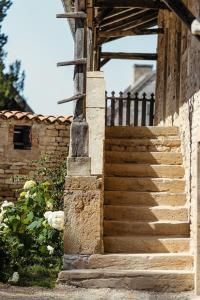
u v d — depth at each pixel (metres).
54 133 13.84
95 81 9.36
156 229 9.09
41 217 9.96
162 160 10.47
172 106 12.16
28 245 9.34
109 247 8.76
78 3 8.77
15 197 13.52
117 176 10.14
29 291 7.80
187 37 10.13
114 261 8.38
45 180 12.66
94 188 8.52
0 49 22.58
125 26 15.20
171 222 9.13
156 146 10.88
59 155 13.84
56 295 7.59
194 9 9.08
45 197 10.30
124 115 26.00
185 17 4.43
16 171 13.64
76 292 7.83
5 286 8.05
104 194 9.62
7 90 21.92
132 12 14.45
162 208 9.37
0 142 13.58
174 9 4.47
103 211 9.23
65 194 8.52
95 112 9.09
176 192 9.82
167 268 8.36
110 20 14.55
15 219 9.26
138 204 9.63
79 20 8.76
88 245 8.45
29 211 9.79
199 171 8.40
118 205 9.55
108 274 8.11
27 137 13.88
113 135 11.12
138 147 10.88
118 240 8.76
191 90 9.47
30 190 10.26
